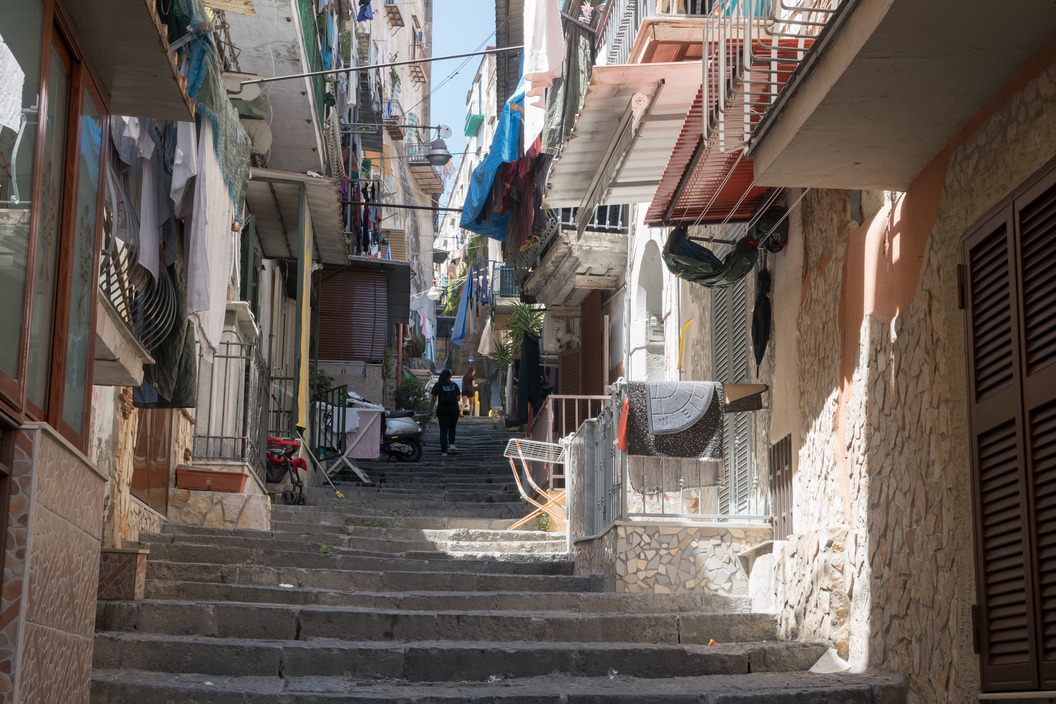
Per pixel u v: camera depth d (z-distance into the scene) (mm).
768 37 5996
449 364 41250
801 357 7383
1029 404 4398
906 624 5582
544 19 9219
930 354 5418
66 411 4289
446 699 5363
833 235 6863
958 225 5164
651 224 8094
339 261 17609
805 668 6398
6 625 3506
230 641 5992
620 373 15680
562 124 9891
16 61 3662
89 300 4660
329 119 16875
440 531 10992
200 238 6020
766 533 8070
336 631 6582
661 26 7945
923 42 4457
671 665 6297
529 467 15992
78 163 4379
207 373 11219
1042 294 4355
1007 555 4590
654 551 8000
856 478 6316
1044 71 4441
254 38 13000
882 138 5273
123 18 4379
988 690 4680
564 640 6828
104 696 5258
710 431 8102
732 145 6395
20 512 3586
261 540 9469
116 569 6680
